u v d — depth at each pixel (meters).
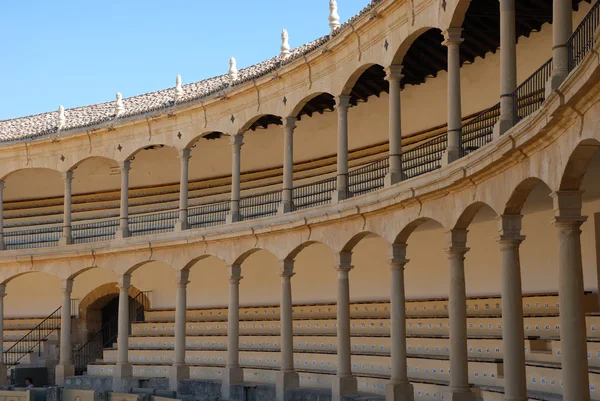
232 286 33.72
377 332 32.16
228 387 32.72
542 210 25.34
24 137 41.16
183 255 35.78
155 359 38.47
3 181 41.78
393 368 25.28
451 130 23.00
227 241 33.94
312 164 38.72
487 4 24.97
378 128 35.47
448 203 22.55
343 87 29.11
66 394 35.91
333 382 27.97
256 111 33.69
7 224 48.25
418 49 29.42
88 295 44.94
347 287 28.38
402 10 25.45
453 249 22.36
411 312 31.78
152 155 45.38
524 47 27.73
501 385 23.72
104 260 38.34
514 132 17.08
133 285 44.25
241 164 41.91
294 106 31.78
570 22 15.86
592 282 24.73
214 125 35.78
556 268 26.64
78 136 39.69
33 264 40.12
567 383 15.45
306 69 31.02
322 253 37.22
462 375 22.11
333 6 31.05
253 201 40.91
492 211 25.67
